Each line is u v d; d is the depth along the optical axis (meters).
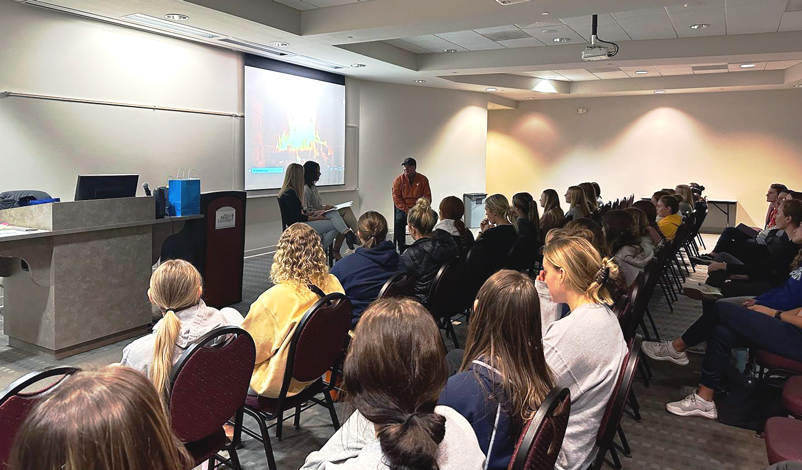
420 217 3.90
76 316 3.88
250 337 1.96
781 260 4.44
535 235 5.41
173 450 0.73
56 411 0.64
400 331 0.97
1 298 5.17
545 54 8.52
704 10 6.33
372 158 10.39
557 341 1.90
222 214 4.99
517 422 1.47
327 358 2.45
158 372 1.83
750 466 2.60
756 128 11.96
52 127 5.50
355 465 0.94
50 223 3.64
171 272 2.03
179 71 6.81
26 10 5.21
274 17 6.13
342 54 7.72
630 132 13.12
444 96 11.52
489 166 14.69
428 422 0.91
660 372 3.78
